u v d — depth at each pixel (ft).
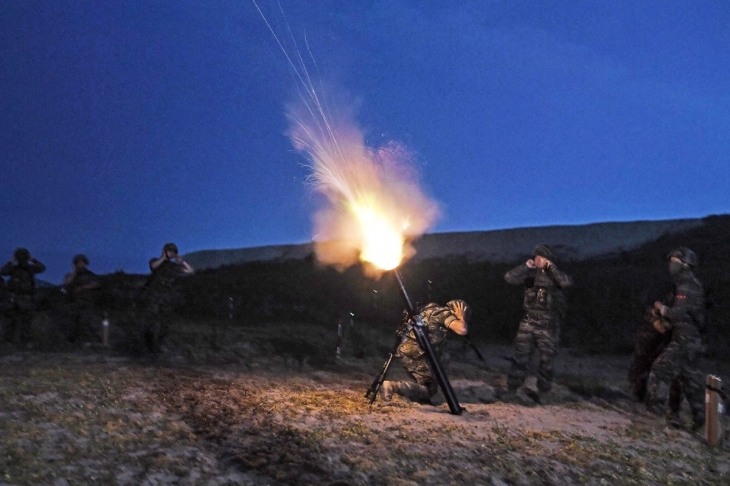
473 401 32.30
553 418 29.25
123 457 18.83
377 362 45.27
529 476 20.71
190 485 17.34
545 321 33.37
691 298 29.89
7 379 29.43
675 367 30.04
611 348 58.39
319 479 18.24
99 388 28.30
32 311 44.91
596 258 88.58
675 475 23.26
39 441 19.63
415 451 21.36
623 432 27.84
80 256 47.88
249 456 19.58
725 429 29.43
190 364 38.73
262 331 57.21
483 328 66.39
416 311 30.76
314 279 82.48
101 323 50.19
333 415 25.76
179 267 42.63
